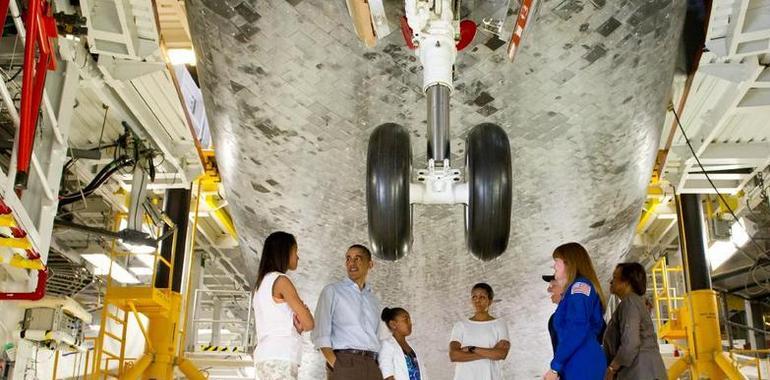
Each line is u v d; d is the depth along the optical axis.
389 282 6.46
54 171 5.39
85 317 11.39
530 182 5.18
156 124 8.54
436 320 7.22
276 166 5.10
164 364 9.88
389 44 3.92
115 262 12.55
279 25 3.96
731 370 10.03
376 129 3.14
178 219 10.50
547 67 4.16
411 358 4.91
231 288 18.42
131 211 8.55
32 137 4.57
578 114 4.56
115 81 6.93
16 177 4.26
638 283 3.86
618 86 4.40
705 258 10.58
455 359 4.74
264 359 3.20
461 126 4.54
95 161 9.70
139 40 6.27
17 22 4.57
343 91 4.31
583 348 3.20
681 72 6.14
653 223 15.03
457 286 6.54
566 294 3.31
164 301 9.84
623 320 3.64
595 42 4.05
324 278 6.47
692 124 8.52
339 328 3.81
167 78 7.54
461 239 5.78
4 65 7.01
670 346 12.69
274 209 5.62
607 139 4.84
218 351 13.13
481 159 2.95
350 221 5.58
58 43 5.75
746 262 14.77
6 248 4.92
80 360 12.82
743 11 5.42
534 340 7.68
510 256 6.09
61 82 5.70
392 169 2.97
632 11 3.93
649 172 5.60
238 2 3.90
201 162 8.65
